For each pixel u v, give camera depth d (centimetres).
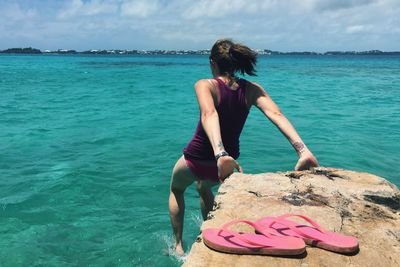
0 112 1302
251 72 318
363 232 222
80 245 405
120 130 980
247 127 1007
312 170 303
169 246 402
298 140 303
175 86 2470
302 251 193
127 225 449
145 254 389
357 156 736
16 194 534
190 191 554
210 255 193
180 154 742
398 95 1958
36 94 1914
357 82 2961
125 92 2055
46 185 564
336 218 234
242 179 281
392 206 261
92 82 2788
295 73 4312
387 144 835
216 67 322
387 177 623
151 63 7888
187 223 455
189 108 1412
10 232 427
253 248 192
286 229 213
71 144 825
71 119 1162
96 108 1416
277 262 189
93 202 512
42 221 456
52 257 382
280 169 657
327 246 201
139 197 531
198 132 325
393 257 202
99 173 620
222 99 306
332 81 3059
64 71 4394
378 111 1358
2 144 823
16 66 5612
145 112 1311
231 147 322
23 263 371
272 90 2216
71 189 550
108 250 396
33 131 967
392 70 5306
